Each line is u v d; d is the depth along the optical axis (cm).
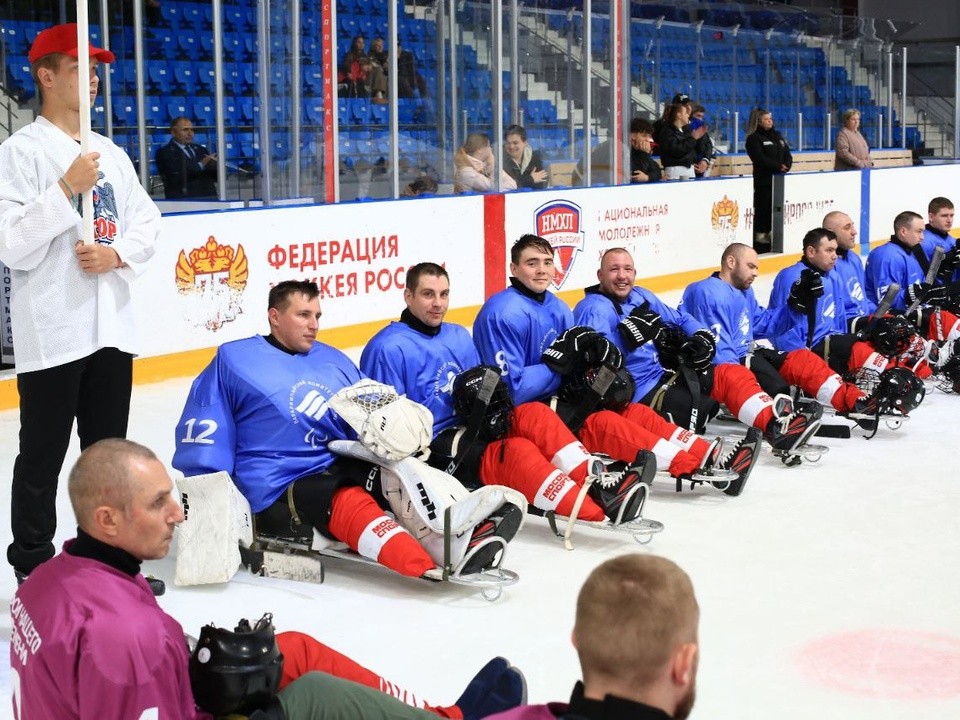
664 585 184
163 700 239
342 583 437
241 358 441
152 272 807
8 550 408
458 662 367
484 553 412
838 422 702
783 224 1445
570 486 469
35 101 1057
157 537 249
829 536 491
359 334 966
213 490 431
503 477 476
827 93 1864
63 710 238
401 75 1065
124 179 410
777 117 1797
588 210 1183
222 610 412
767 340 734
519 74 1145
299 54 973
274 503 440
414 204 1003
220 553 427
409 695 288
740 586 434
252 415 441
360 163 1043
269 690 254
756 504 538
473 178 1096
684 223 1310
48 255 392
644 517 518
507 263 1102
